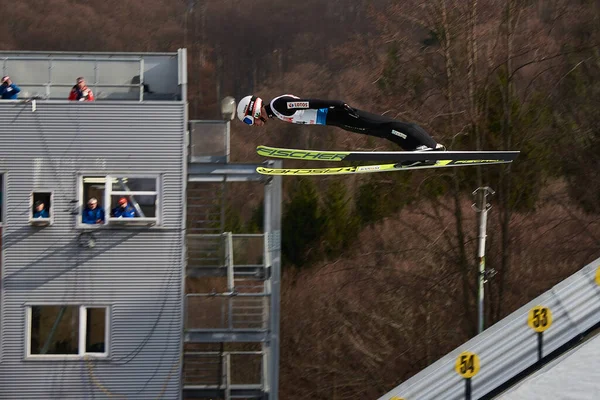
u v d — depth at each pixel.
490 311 40.22
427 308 40.72
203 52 69.69
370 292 44.50
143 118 26.17
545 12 43.84
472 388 22.55
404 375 40.94
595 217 43.97
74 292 25.58
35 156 25.88
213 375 27.31
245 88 68.12
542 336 22.84
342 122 18.62
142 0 71.38
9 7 69.38
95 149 25.98
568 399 20.88
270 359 26.33
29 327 25.45
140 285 25.75
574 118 43.66
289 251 50.47
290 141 54.94
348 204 50.41
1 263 25.58
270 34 68.81
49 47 68.56
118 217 25.80
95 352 25.55
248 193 44.78
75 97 26.55
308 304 46.69
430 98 40.88
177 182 26.09
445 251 40.94
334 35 65.19
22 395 25.23
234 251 27.28
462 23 38.00
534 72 43.59
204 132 27.52
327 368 42.22
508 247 39.78
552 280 41.53
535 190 42.94
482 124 39.12
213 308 26.30
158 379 25.44
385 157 19.69
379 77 39.84
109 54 28.47
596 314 22.98
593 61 43.53
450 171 39.84
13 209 25.70
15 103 25.88
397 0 41.16
